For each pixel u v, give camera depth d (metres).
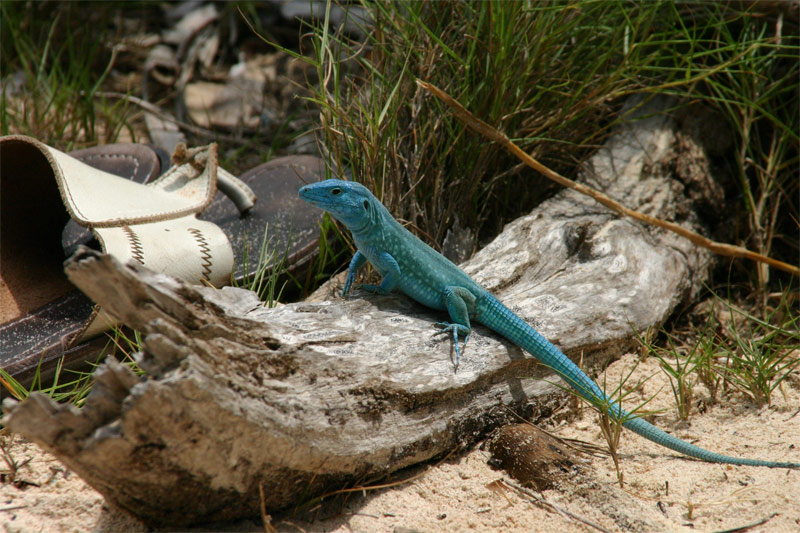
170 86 15.30
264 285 8.59
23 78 14.64
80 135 13.06
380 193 8.72
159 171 10.05
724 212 10.52
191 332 5.05
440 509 5.85
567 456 6.27
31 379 7.06
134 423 4.43
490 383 6.80
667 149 10.42
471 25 9.41
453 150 9.47
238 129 14.01
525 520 5.70
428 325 6.88
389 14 9.59
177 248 7.55
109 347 7.42
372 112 9.23
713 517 5.66
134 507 5.16
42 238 9.05
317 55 8.78
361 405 5.82
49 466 6.29
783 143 10.25
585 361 7.64
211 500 5.24
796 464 6.12
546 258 8.43
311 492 5.75
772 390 7.21
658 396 7.44
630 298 8.12
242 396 4.95
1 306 7.98
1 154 8.12
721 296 9.97
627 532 5.54
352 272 7.52
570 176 10.48
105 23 16.16
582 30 10.02
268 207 9.62
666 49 10.24
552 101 10.00
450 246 9.27
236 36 16.55
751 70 9.78
